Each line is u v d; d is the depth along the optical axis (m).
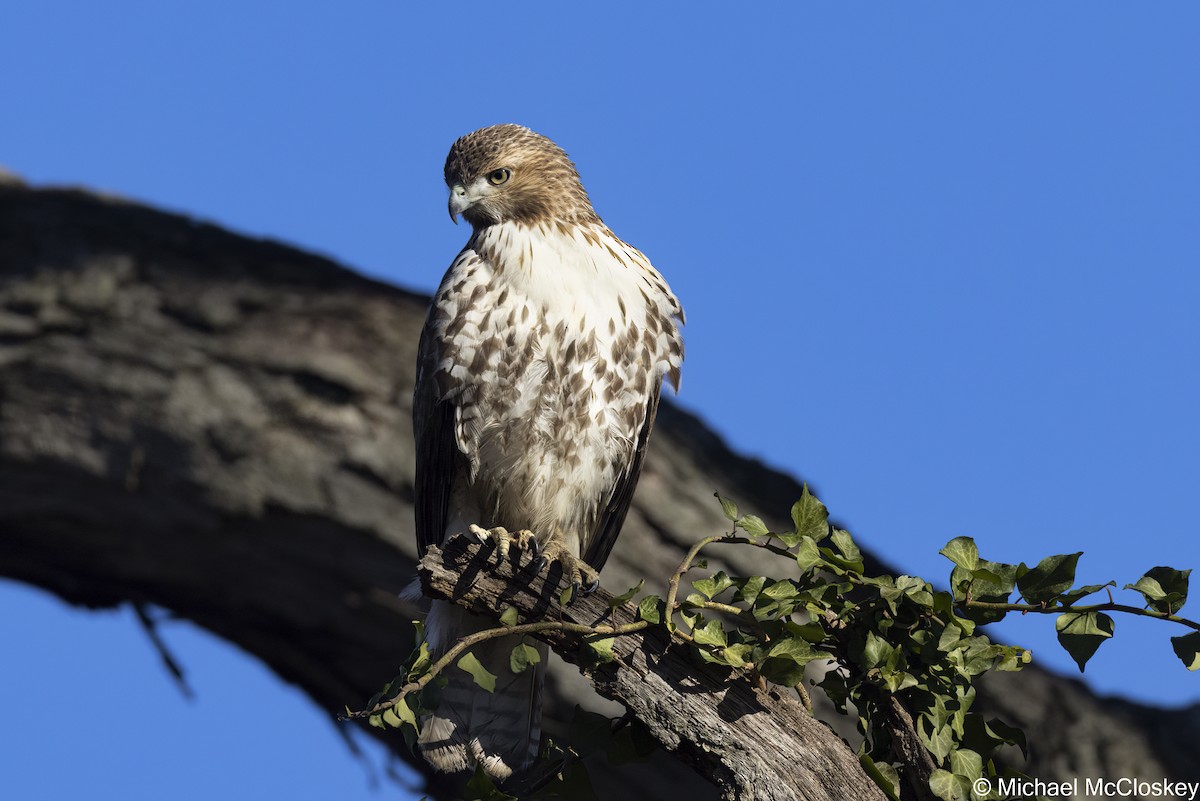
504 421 10.64
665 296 11.05
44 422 11.84
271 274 12.40
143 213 12.59
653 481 12.34
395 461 11.84
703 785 11.67
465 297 10.63
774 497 12.78
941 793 7.05
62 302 11.91
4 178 12.95
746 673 7.41
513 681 9.95
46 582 12.91
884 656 7.08
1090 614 6.96
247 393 11.84
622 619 7.47
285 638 12.79
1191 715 12.64
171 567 12.50
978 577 7.05
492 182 10.86
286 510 11.82
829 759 7.34
